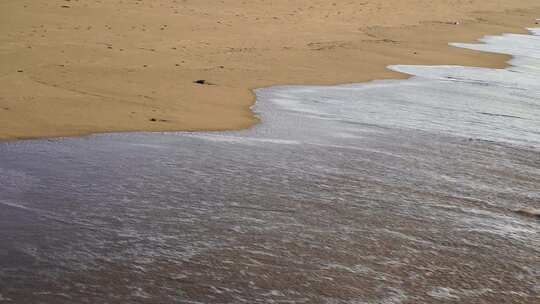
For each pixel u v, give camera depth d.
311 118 12.34
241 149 9.95
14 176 8.13
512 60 22.44
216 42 20.86
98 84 13.78
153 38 20.42
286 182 8.55
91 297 5.48
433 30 29.16
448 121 12.77
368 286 5.92
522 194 8.66
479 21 34.28
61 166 8.62
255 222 7.20
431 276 6.18
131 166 8.80
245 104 13.25
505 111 14.12
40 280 5.71
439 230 7.27
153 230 6.84
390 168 9.45
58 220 6.94
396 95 15.20
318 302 5.59
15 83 13.11
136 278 5.84
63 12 22.66
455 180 9.09
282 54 19.95
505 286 6.07
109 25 21.59
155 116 11.59
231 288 5.75
